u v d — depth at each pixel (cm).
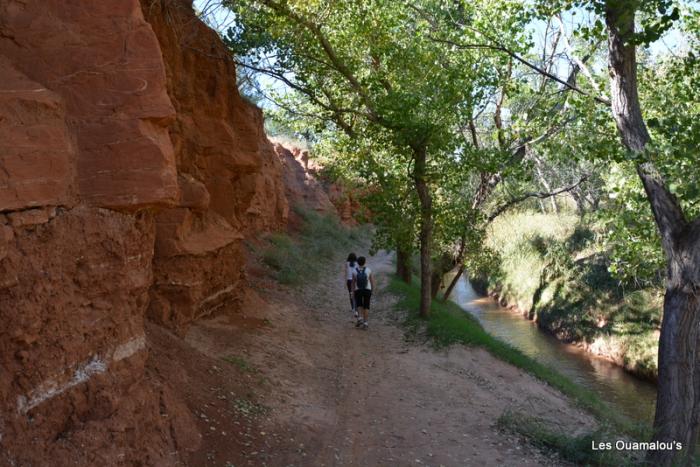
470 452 786
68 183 473
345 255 2938
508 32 1341
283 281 1745
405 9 1577
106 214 505
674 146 823
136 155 511
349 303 1748
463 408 973
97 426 479
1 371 418
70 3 505
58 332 459
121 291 523
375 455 741
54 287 457
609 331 2230
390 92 1373
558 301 2588
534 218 3228
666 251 852
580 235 2814
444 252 1870
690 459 806
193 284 938
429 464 734
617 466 775
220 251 1082
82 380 482
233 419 716
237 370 882
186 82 1059
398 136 1352
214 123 1129
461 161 1477
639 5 768
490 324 2672
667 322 836
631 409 1648
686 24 1147
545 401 1145
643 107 1235
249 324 1152
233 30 1282
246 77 1416
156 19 955
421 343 1338
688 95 1124
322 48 1438
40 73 489
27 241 436
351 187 2184
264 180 2378
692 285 816
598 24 873
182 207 938
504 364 1308
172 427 586
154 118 523
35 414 437
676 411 815
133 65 516
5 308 417
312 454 705
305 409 849
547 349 2309
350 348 1252
